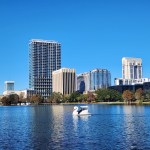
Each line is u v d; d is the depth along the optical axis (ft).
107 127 314.96
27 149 195.83
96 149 192.85
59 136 249.96
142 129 291.99
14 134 266.98
